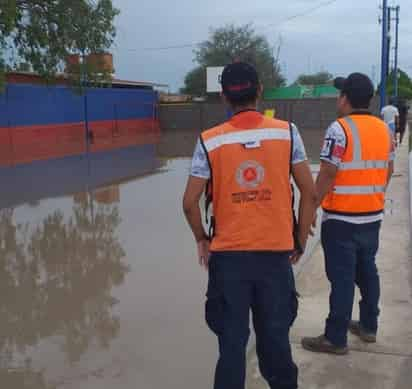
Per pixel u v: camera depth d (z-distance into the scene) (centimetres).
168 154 1944
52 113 2331
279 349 274
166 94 4441
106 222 852
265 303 270
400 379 333
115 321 464
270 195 263
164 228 803
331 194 355
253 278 267
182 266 615
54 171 1491
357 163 345
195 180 269
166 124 3359
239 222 264
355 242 355
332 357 362
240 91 267
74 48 1830
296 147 269
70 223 848
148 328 447
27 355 408
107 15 1845
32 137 2200
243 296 268
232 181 263
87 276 591
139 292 534
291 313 277
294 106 3188
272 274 267
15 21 1530
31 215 912
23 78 2295
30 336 442
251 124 266
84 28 1789
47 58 1798
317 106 3153
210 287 276
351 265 356
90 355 403
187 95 4741
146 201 1025
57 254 678
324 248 365
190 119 3322
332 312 361
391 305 448
